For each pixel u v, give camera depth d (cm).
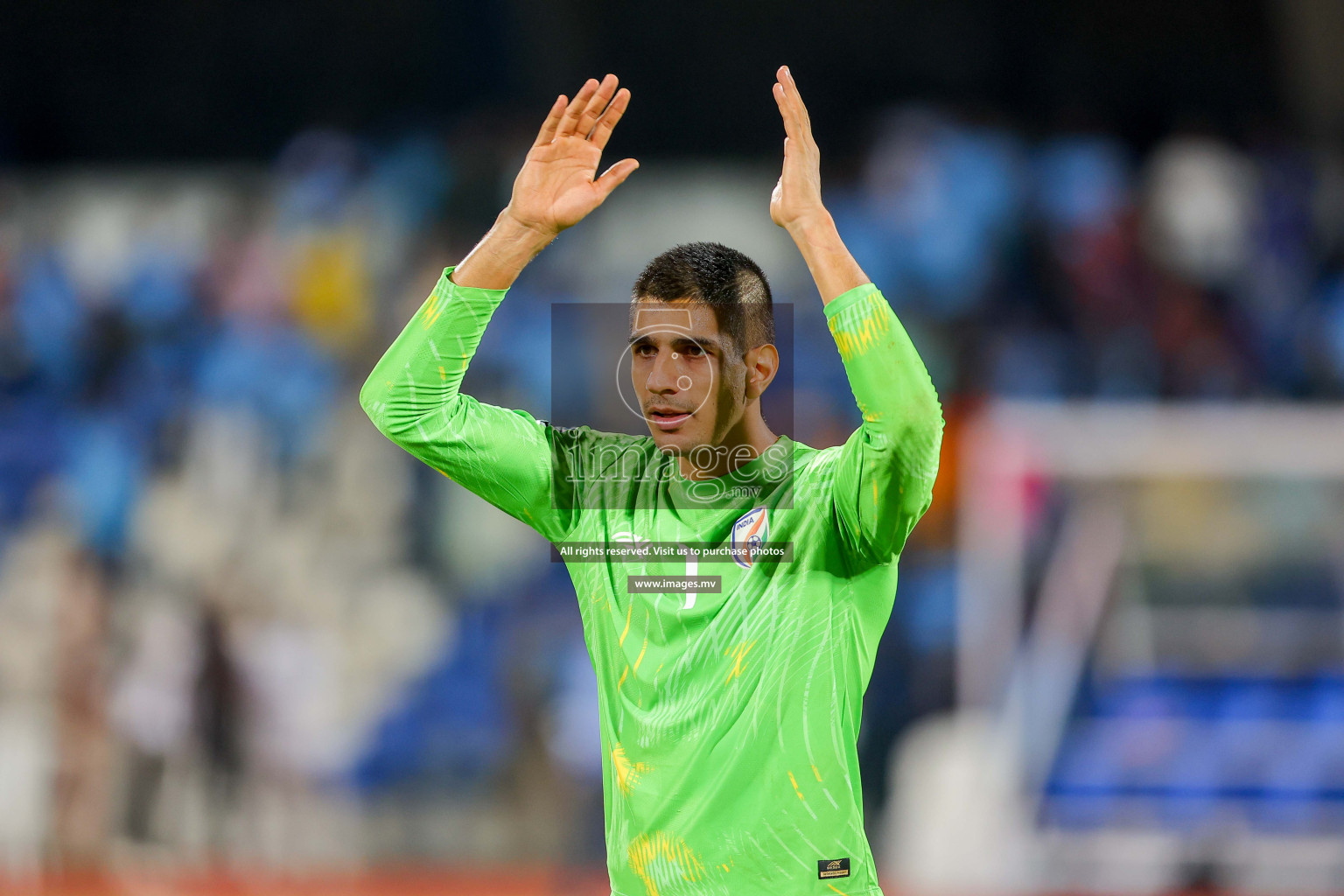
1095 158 3869
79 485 3350
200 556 3225
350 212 3756
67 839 2867
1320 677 2711
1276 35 4038
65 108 4075
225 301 3659
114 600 3122
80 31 4069
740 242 3800
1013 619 2833
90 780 2909
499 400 3406
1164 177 3775
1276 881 2595
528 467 941
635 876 874
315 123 4081
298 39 4081
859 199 3762
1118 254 3691
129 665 3017
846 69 4066
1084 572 2830
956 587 2997
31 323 3656
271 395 3466
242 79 4091
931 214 3678
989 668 2809
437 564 3209
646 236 3825
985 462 2928
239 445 3391
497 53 4075
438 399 918
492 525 3189
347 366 3531
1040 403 3262
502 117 3972
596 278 3659
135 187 3906
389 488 3291
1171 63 4072
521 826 2877
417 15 4075
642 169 3956
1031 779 2716
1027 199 3753
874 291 819
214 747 2967
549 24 4050
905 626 2952
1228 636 2755
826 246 836
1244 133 4019
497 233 904
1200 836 2641
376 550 3238
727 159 4022
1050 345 3556
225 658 3055
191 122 4081
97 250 3775
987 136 3888
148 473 3356
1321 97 4022
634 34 4053
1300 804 2628
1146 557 2828
